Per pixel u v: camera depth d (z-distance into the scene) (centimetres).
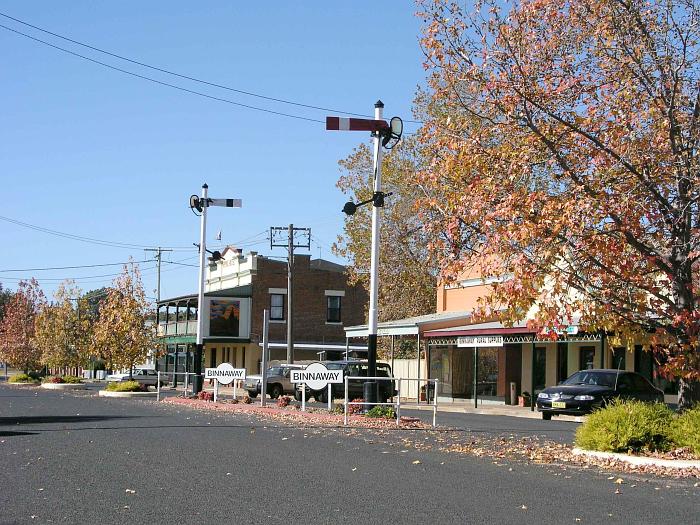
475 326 3509
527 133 1486
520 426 2266
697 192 1452
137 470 1235
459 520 909
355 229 4597
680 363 1433
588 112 1473
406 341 4588
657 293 1462
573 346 3372
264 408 2694
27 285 6844
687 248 1458
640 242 1469
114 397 3884
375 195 2292
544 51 1473
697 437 1401
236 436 1747
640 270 1478
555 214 1373
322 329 6181
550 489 1140
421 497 1045
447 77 1548
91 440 1650
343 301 6250
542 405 2603
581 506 1017
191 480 1145
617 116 1481
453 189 1569
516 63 1437
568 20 1485
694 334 1421
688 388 1559
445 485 1145
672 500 1082
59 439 1667
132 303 4428
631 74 1479
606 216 1410
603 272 1454
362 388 3572
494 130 1524
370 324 2308
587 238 1393
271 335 6059
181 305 6500
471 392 3938
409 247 4497
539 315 1434
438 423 2295
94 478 1159
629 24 1466
